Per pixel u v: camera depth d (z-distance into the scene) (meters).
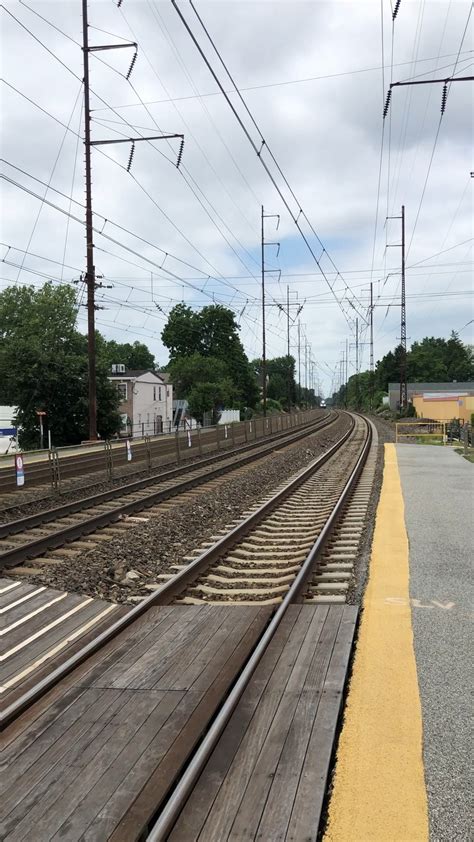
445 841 2.90
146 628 5.85
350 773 3.38
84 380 42.59
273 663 4.81
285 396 134.00
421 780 3.32
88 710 4.29
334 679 4.50
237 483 18.38
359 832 2.94
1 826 3.14
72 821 3.16
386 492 14.26
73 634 6.14
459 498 13.32
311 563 7.75
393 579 7.09
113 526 11.98
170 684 4.64
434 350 145.12
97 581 8.05
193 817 3.08
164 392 71.06
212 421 70.31
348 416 92.44
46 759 3.71
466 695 4.28
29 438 41.50
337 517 11.33
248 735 3.78
